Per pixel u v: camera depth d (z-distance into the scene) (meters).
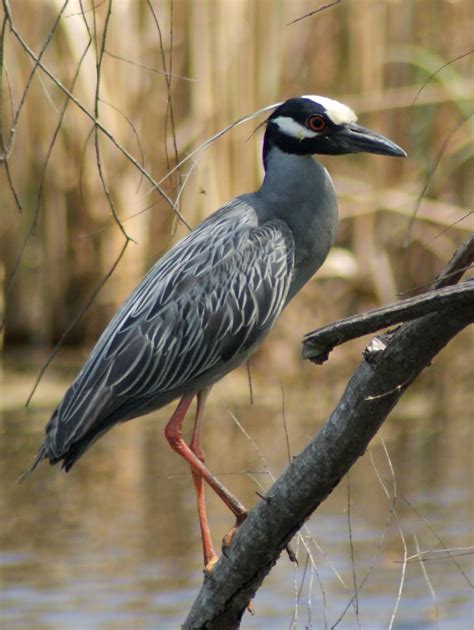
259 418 15.69
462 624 9.95
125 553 11.45
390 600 10.59
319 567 11.30
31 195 18.06
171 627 9.82
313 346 5.57
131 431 15.96
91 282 18.16
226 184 17.03
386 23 18.12
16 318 18.38
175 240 17.06
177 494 13.16
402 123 18.03
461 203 18.12
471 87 17.67
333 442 6.00
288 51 17.97
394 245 18.19
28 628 9.76
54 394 16.77
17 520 12.36
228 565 6.60
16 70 17.23
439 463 14.03
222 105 16.95
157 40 17.20
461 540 11.59
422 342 5.55
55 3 16.88
